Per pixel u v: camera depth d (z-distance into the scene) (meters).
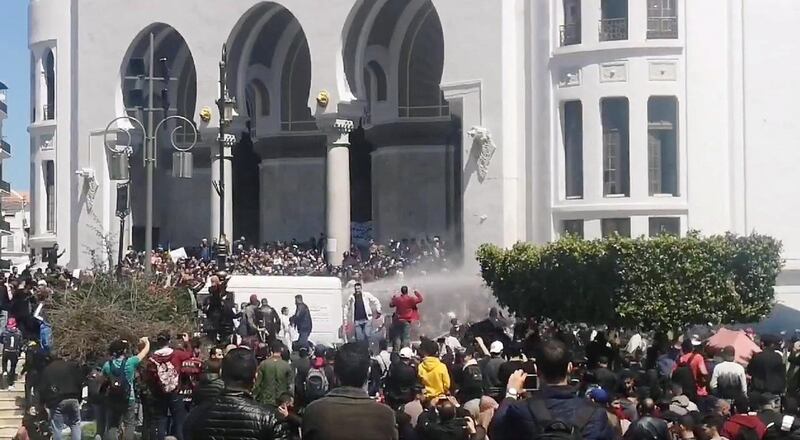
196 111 59.50
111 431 25.45
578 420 10.23
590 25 48.72
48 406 26.28
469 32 52.12
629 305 34.94
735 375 22.19
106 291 34.72
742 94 48.69
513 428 10.32
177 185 66.88
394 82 60.25
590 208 48.56
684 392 22.02
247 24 59.25
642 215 47.91
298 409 21.16
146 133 44.66
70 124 66.19
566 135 49.97
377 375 27.25
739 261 35.31
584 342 37.66
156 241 66.44
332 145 55.94
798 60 48.91
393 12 58.31
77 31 64.44
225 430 11.05
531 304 37.03
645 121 48.03
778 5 48.81
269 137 65.12
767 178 48.69
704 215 48.19
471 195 52.03
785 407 18.34
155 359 24.98
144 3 61.62
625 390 20.22
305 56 64.12
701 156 48.25
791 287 48.34
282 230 65.62
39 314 33.56
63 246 65.94
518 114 51.47
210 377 20.36
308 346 31.86
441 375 21.75
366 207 63.62
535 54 50.72
